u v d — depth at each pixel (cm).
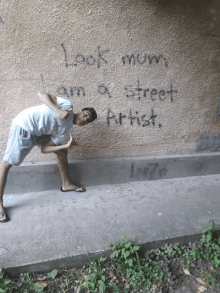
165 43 289
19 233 222
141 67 291
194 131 341
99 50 271
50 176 295
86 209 262
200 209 268
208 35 301
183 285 190
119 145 315
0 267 187
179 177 348
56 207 264
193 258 213
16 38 246
